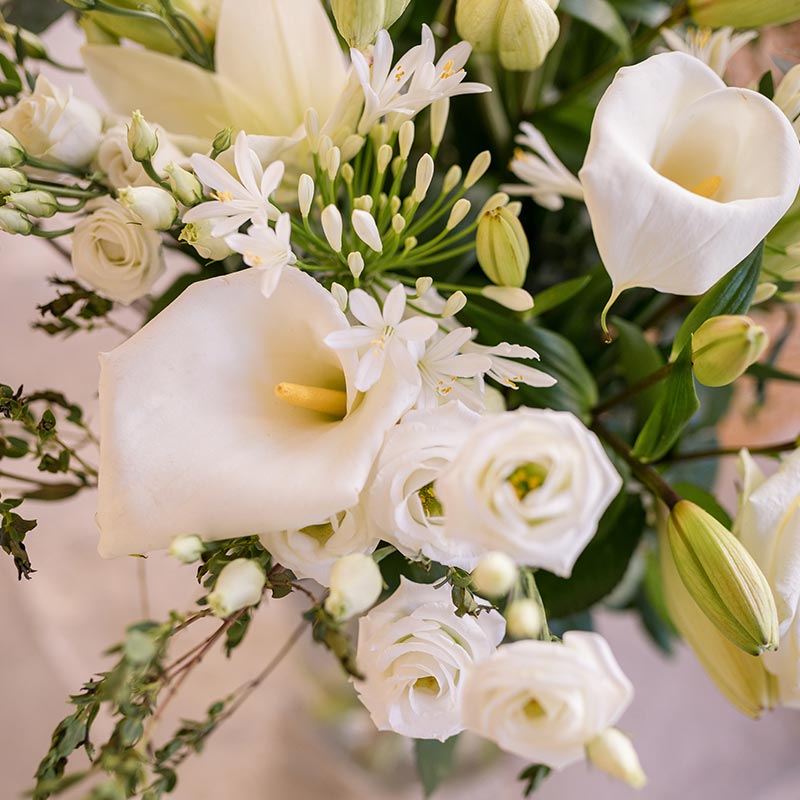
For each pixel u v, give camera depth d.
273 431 0.58
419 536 0.56
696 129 0.61
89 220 0.62
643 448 0.65
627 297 0.75
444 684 0.58
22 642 1.03
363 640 0.58
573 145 0.74
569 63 0.80
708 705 1.08
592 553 0.69
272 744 1.00
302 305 0.57
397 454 0.55
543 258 0.79
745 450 0.63
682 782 1.04
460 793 0.94
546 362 0.67
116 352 0.57
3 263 1.09
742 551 0.59
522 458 0.50
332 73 0.64
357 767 0.97
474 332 0.61
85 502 1.10
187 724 0.62
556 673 0.50
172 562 1.09
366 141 0.67
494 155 0.76
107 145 0.62
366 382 0.55
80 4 0.63
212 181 0.57
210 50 0.67
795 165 0.58
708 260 0.57
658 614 0.85
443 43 0.73
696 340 0.59
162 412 0.57
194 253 0.67
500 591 0.51
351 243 0.61
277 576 0.57
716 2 0.66
